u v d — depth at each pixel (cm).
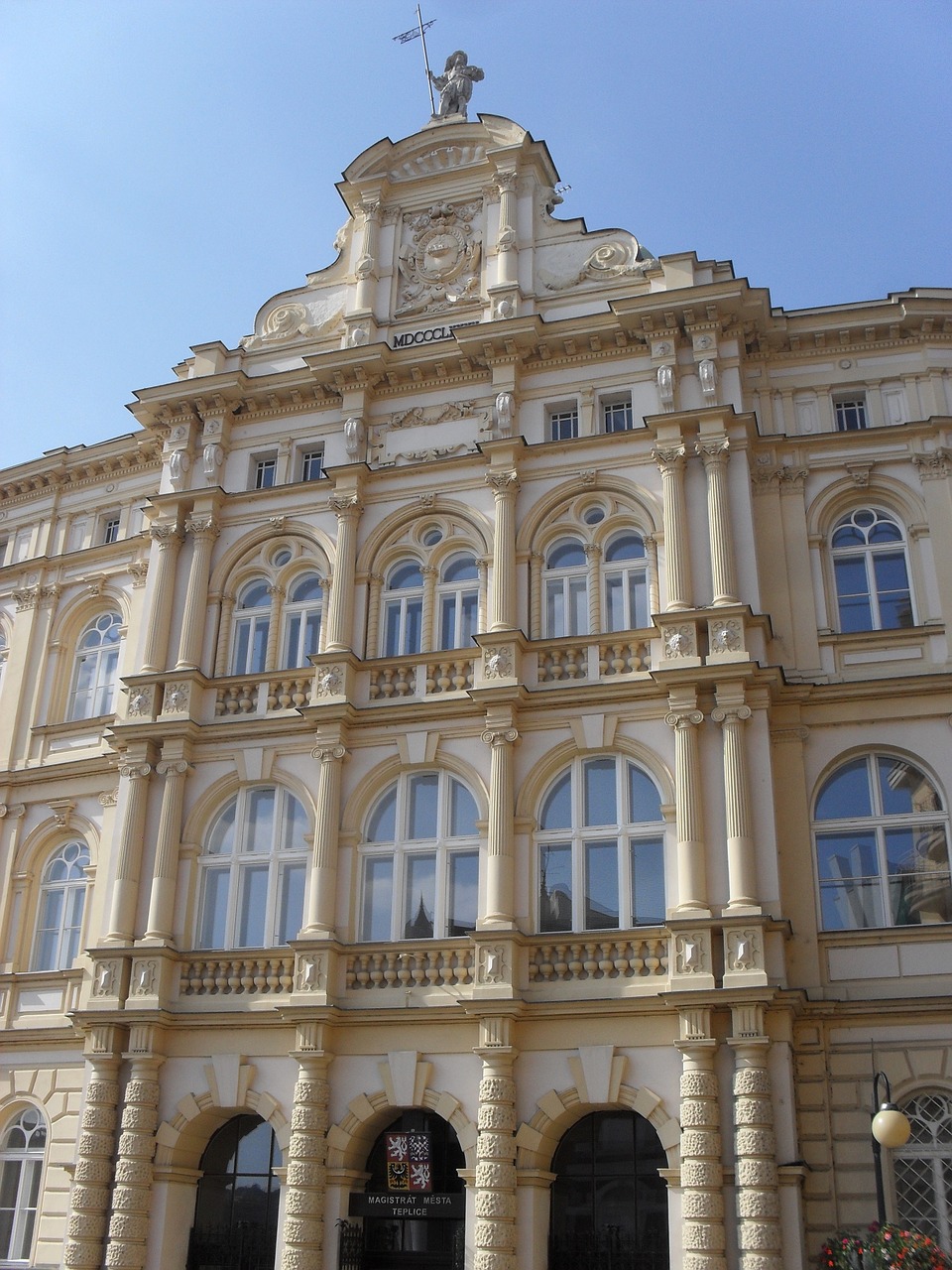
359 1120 2311
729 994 2114
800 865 2373
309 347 3075
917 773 2431
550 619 2648
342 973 2419
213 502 2941
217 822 2681
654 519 2612
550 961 2303
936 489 2625
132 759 2717
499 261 2969
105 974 2531
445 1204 2298
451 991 2338
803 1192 2134
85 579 3281
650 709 2431
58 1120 2698
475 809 2511
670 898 2297
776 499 2683
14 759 3158
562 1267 2191
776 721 2484
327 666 2659
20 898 2986
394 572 2809
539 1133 2192
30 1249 2644
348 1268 2262
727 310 2688
